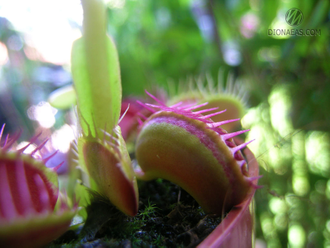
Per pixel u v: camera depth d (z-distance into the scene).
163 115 0.05
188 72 0.16
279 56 0.13
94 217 0.05
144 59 0.17
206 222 0.05
